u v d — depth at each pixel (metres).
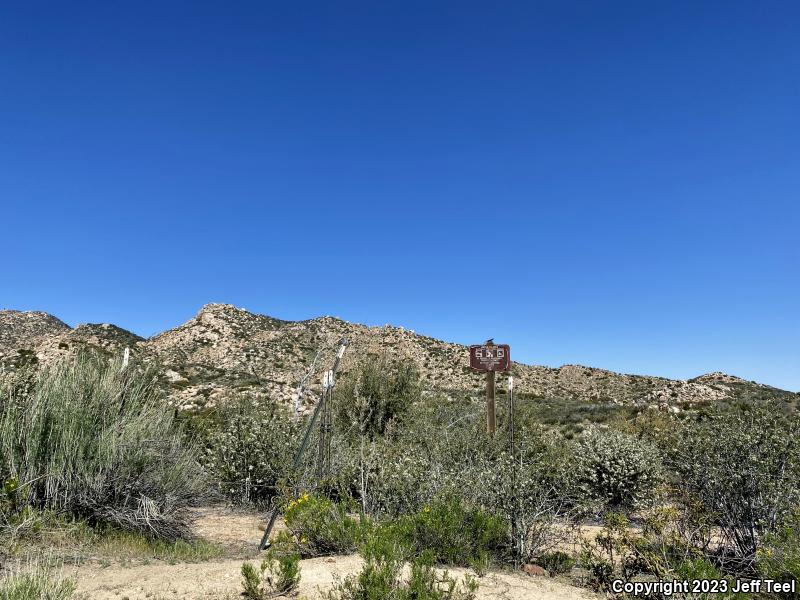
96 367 8.42
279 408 13.20
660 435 10.35
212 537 7.77
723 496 6.61
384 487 7.89
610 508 9.34
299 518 6.80
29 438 6.91
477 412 13.34
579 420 23.48
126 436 7.54
